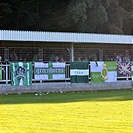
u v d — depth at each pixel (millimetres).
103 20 44062
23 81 24391
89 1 42500
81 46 29625
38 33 26688
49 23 44875
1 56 26906
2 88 24016
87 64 25984
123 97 21328
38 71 24891
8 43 27969
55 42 28844
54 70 25344
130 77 27781
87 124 12000
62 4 46594
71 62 25641
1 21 44125
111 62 26922
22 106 16875
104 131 10867
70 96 22078
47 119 13008
